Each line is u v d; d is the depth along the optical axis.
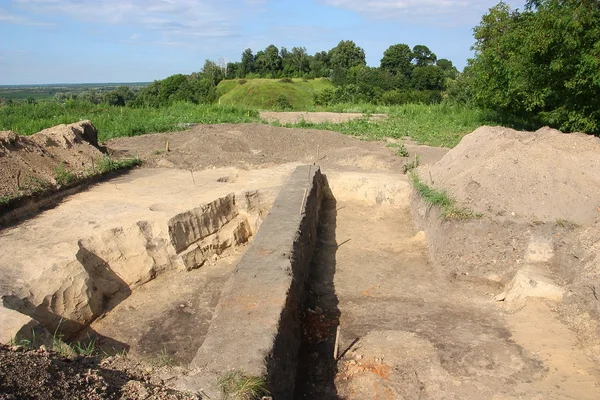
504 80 13.80
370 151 12.00
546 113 12.51
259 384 3.28
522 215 6.50
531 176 6.95
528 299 5.59
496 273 6.36
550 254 6.21
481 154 8.09
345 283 6.45
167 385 3.23
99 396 2.72
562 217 6.38
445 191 7.66
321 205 9.78
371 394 4.32
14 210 7.00
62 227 6.53
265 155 12.05
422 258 7.15
